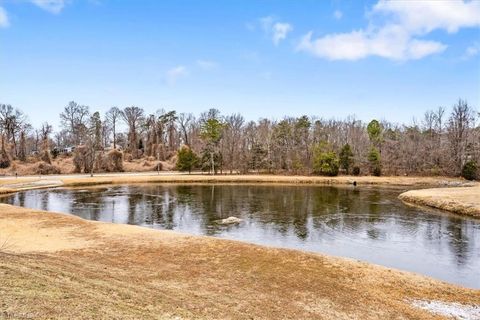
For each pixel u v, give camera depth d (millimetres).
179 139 113938
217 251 17828
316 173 76375
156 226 28547
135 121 111375
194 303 10742
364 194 49000
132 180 63688
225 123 91062
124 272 13922
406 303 12945
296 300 12414
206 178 67250
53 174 77125
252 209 36500
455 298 13719
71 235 20812
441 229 27766
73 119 108688
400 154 79250
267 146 86375
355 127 102125
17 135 95062
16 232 21250
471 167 66000
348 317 11336
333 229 27656
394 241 24359
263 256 17172
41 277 9906
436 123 91938
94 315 7676
